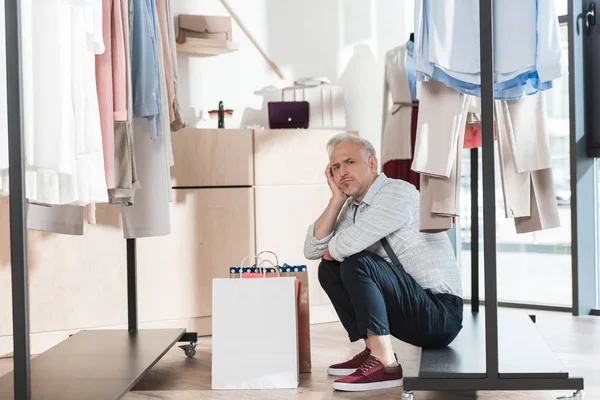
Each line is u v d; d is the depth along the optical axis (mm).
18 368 2236
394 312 2857
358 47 5039
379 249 3047
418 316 2834
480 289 5105
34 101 2359
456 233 5223
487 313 2531
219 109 4422
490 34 2572
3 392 2529
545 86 2859
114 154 2764
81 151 2455
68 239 3799
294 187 4340
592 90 4508
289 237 4324
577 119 4434
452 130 2758
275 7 4801
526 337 3098
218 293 2939
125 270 3945
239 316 2936
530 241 4852
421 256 2939
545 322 4270
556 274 4754
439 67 2709
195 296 4098
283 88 4727
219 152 4141
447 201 2809
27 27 2328
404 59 4699
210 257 4129
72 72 2434
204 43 4363
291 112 4551
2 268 3650
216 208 4137
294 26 4859
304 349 3160
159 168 3211
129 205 2971
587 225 4527
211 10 4598
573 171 4441
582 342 3713
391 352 2887
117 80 2701
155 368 3340
